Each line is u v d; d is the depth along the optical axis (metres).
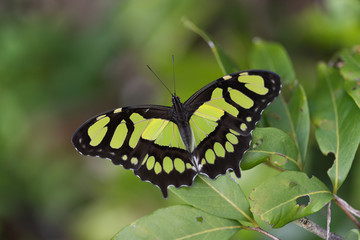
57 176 0.83
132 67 0.90
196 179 0.51
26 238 0.81
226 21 0.75
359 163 0.59
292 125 0.54
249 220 0.51
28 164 0.84
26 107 0.86
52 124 0.87
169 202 0.69
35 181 0.83
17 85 0.85
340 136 0.52
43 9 0.94
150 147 0.54
